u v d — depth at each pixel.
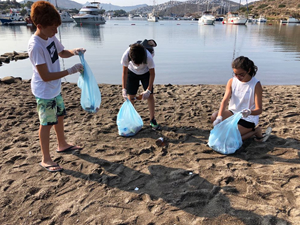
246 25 57.75
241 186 2.49
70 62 10.88
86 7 65.06
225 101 3.28
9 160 2.97
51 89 2.59
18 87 6.26
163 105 4.97
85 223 2.07
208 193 2.38
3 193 2.43
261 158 2.99
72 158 3.04
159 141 3.34
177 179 2.62
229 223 2.03
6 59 11.20
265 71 9.12
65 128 3.90
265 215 2.09
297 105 4.78
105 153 3.16
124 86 3.74
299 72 8.98
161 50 14.84
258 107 3.05
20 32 30.80
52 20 2.31
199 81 7.93
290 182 2.51
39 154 3.12
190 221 2.07
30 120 4.16
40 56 2.39
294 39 21.22
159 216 2.13
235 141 3.07
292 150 3.12
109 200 2.33
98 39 21.81
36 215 2.17
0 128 3.84
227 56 12.50
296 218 2.05
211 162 2.93
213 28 45.16
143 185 2.54
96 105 3.33
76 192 2.45
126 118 3.60
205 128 3.88
